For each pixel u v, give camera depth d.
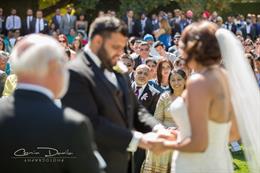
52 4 24.06
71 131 2.55
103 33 3.64
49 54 2.56
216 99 3.32
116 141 3.56
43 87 2.59
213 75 3.34
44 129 2.54
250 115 3.67
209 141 3.41
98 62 3.71
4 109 2.58
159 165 5.48
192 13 22.78
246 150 3.79
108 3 24.98
